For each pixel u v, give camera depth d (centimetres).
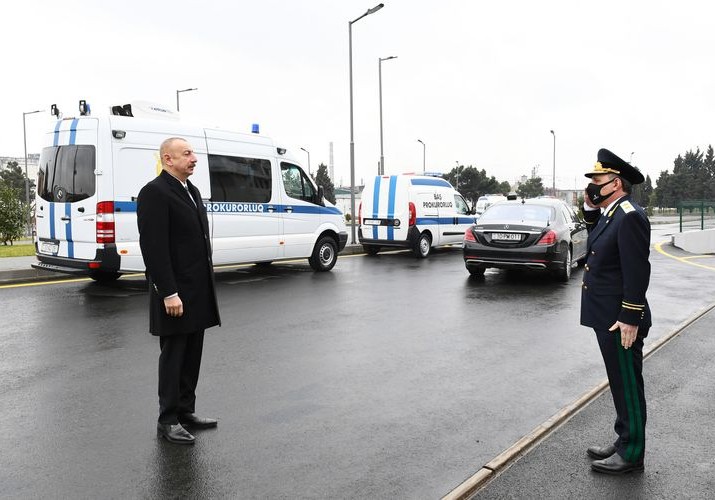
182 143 401
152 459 375
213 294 418
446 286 1100
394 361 600
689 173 10275
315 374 555
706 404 479
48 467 363
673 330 733
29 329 712
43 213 995
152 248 385
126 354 610
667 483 349
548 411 464
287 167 1216
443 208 1722
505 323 782
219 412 457
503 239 1145
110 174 918
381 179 1664
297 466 368
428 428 429
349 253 1752
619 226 353
